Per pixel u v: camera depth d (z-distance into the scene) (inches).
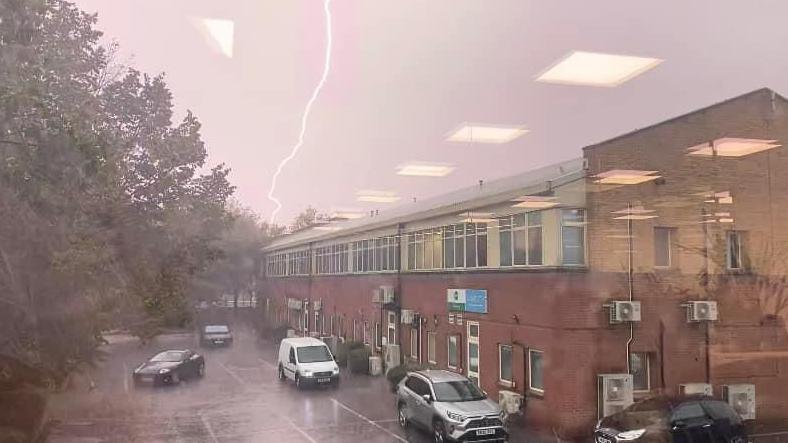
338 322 1007.6
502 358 557.9
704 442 414.0
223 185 423.8
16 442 347.6
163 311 404.5
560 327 476.7
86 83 293.6
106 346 534.9
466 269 626.5
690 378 478.6
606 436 414.9
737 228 501.4
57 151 266.2
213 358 832.3
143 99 322.3
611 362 472.4
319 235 1042.1
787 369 489.1
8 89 246.2
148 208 369.4
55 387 422.9
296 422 531.8
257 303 739.4
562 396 469.1
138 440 449.7
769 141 496.7
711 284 492.7
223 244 520.1
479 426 441.1
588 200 481.4
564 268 481.1
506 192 535.2
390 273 824.9
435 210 678.5
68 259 313.0
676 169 490.6
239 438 470.6
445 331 667.4
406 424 514.0
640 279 484.7
